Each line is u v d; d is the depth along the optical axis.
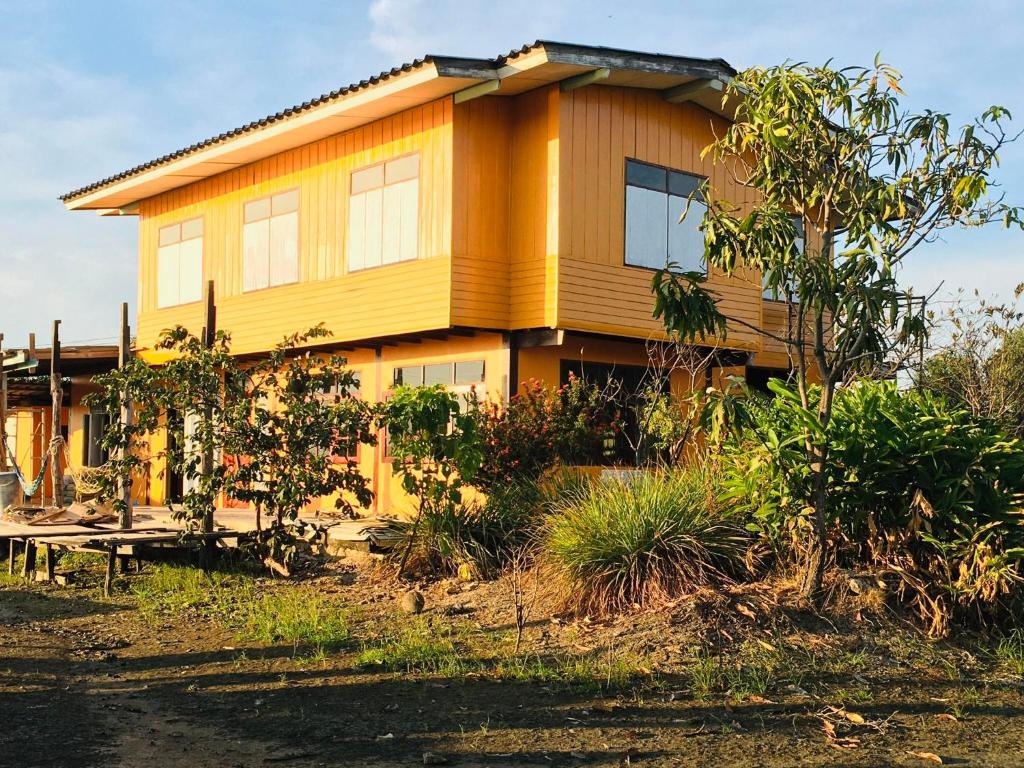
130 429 11.80
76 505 16.92
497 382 14.09
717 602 8.13
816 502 8.23
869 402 8.84
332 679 7.29
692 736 5.92
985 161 7.59
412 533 11.06
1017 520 8.38
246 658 7.99
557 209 13.40
